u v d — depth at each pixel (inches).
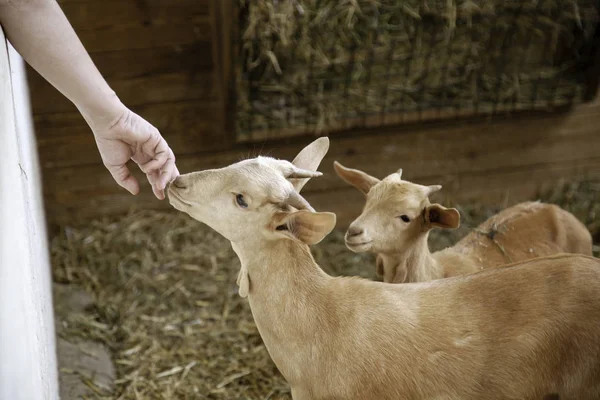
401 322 44.5
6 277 32.4
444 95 82.1
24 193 44.7
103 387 65.6
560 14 80.7
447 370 44.1
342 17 77.4
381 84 81.5
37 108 76.6
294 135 78.1
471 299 44.9
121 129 45.0
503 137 85.2
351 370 44.6
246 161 44.8
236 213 43.8
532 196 88.7
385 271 57.1
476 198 88.3
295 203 43.3
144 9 74.0
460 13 79.2
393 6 78.0
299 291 45.1
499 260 61.6
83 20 73.4
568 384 43.9
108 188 82.1
